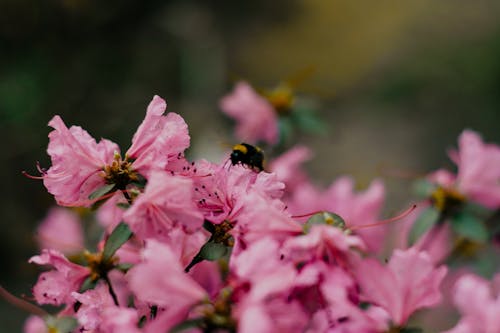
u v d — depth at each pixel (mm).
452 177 621
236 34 1923
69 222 708
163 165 449
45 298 470
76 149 454
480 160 602
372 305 437
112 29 1342
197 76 1455
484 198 601
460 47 2168
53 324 457
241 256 407
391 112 2115
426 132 2057
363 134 2033
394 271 420
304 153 683
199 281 464
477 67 2102
